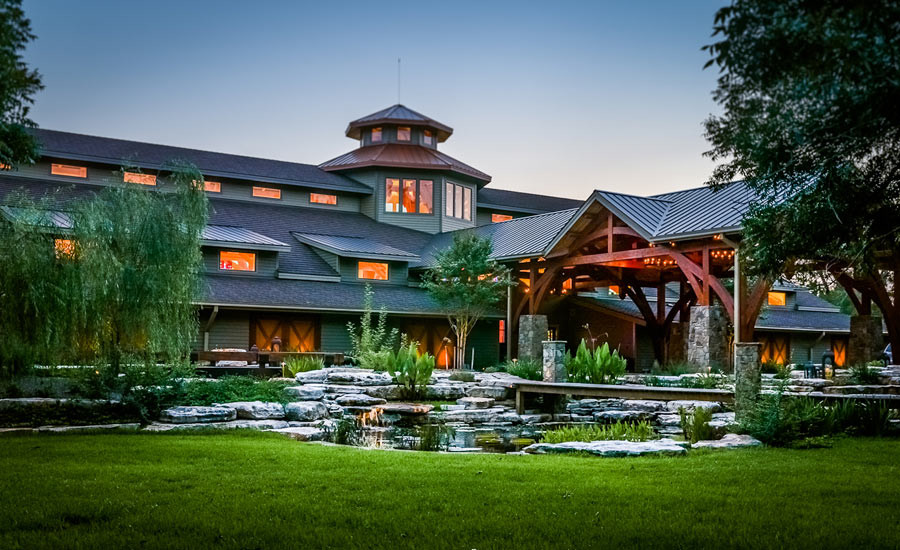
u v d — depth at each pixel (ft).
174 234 52.70
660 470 31.17
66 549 19.75
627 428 47.57
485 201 147.74
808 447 39.19
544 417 63.87
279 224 119.75
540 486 27.58
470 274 103.71
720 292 80.12
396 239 127.65
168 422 46.34
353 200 134.51
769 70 19.83
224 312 97.04
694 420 45.91
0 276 43.65
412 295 113.29
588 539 20.80
